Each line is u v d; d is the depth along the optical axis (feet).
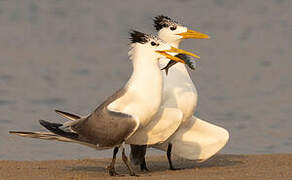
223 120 59.88
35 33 107.55
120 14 122.31
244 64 86.33
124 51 95.45
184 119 39.60
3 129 54.08
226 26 114.32
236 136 53.62
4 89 70.33
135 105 35.32
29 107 63.05
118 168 40.37
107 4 131.03
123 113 34.53
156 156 45.16
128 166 36.11
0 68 81.41
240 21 117.70
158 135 37.68
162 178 34.47
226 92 71.51
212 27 113.60
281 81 76.43
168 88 38.99
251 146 50.44
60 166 40.37
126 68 84.02
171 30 42.06
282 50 95.30
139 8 127.65
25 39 102.63
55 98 67.41
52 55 91.56
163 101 38.75
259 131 55.42
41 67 82.84
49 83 74.49
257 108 64.13
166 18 42.50
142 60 35.94
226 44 100.42
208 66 85.30
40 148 48.16
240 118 60.44
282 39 103.04
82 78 77.87
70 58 89.66
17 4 124.26
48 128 35.70
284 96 69.56
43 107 63.57
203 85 74.84
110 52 94.68
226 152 48.55
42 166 40.22
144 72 35.76
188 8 129.90
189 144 40.78
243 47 98.07
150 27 111.86
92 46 98.78
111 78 78.33
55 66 84.12
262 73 81.05
